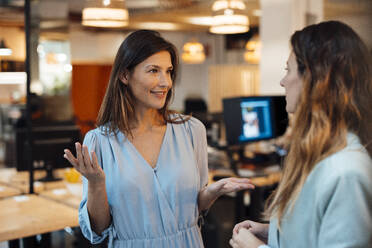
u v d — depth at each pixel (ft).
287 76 3.91
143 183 5.19
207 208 5.71
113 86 5.37
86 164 4.57
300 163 3.63
